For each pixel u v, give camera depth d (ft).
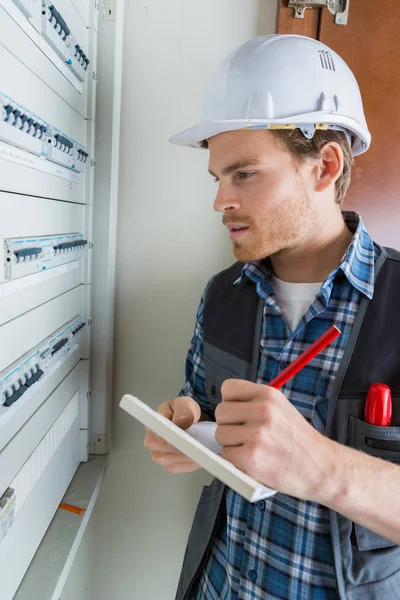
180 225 3.72
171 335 3.86
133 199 3.71
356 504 1.73
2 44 1.80
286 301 2.58
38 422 2.53
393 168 3.51
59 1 2.50
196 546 2.85
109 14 3.26
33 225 2.30
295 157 2.21
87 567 4.10
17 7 1.93
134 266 3.79
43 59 2.30
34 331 2.42
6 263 1.96
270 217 2.23
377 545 2.08
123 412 3.96
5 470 2.07
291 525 2.26
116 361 3.91
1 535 2.00
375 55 3.39
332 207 2.43
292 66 2.22
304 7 3.35
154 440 2.25
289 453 1.67
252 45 2.32
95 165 3.44
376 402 2.08
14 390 2.08
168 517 4.06
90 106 3.26
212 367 2.77
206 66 3.53
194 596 2.91
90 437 3.79
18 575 2.39
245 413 1.72
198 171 3.65
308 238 2.36
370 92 3.43
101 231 3.51
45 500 2.78
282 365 2.40
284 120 2.15
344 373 2.21
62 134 2.66
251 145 2.18
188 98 3.56
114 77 3.34
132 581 4.11
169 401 2.58
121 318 3.85
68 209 2.94
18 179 2.07
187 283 3.79
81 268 3.39
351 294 2.35
